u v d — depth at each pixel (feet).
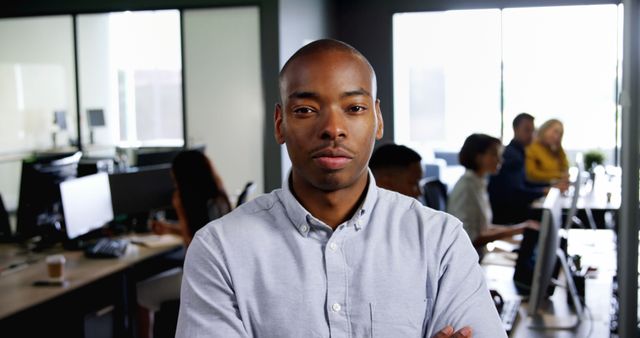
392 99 26.50
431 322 3.66
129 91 23.11
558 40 25.77
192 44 22.57
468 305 3.66
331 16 26.18
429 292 3.67
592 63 26.03
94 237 15.56
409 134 27.66
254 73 22.11
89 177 14.37
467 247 3.77
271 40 21.63
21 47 24.08
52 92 23.80
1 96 24.16
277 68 21.65
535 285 8.98
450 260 3.68
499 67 25.76
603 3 24.62
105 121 23.39
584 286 10.05
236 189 22.45
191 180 12.60
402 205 3.77
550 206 8.82
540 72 26.22
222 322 3.53
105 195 14.99
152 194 16.16
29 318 12.19
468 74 27.09
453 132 27.58
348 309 3.51
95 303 13.02
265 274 3.56
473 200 13.20
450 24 26.55
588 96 27.09
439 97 27.27
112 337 13.30
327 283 3.53
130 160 23.17
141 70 23.00
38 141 23.91
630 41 6.82
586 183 21.98
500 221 19.71
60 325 12.49
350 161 3.50
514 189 19.54
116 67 23.13
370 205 3.65
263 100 21.97
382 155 10.22
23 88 24.09
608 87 26.05
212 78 22.45
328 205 3.62
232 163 22.44
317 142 3.46
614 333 8.63
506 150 19.67
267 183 22.18
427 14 26.50
